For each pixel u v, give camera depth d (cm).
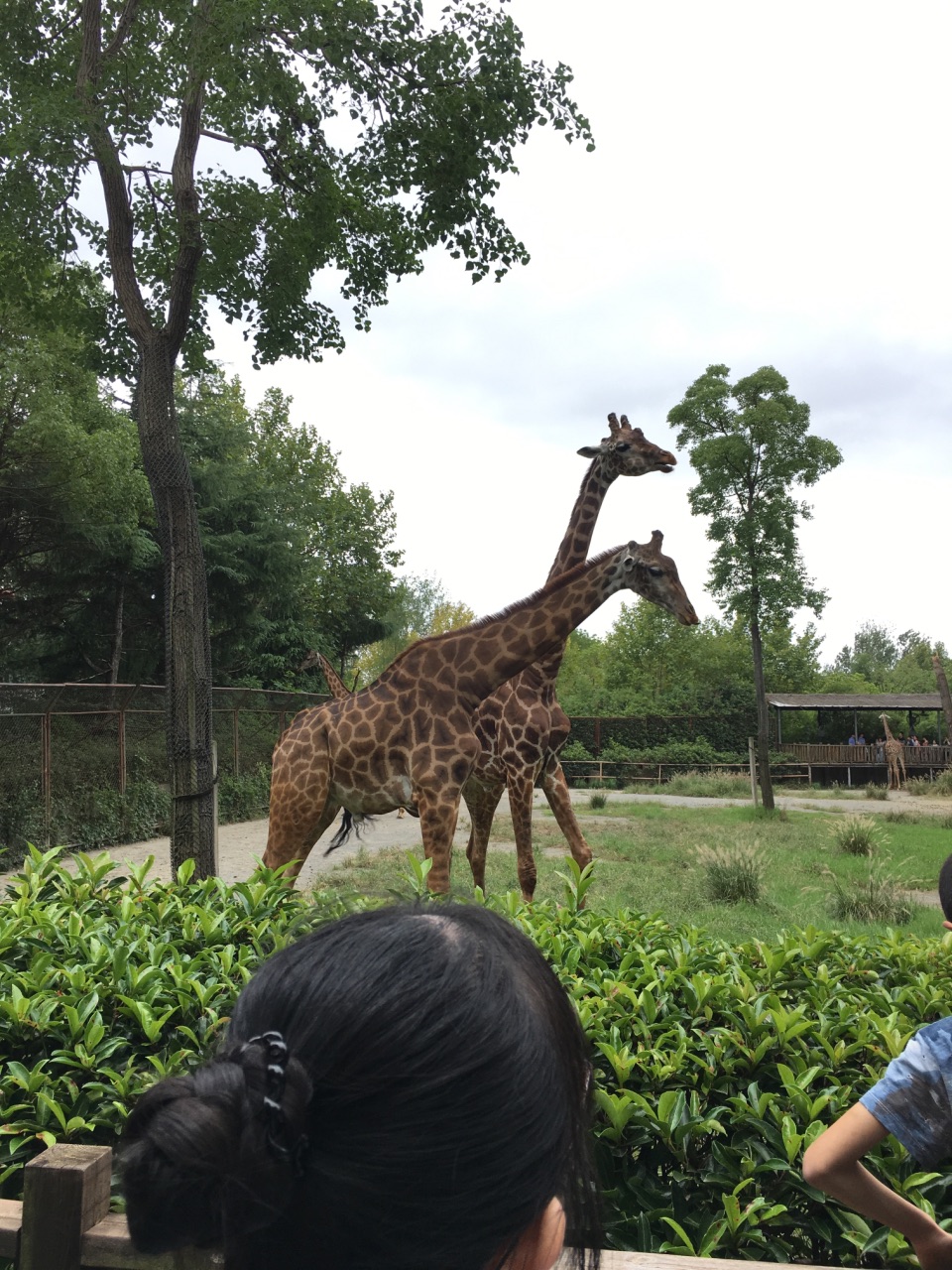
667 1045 235
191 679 626
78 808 1327
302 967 70
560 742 694
